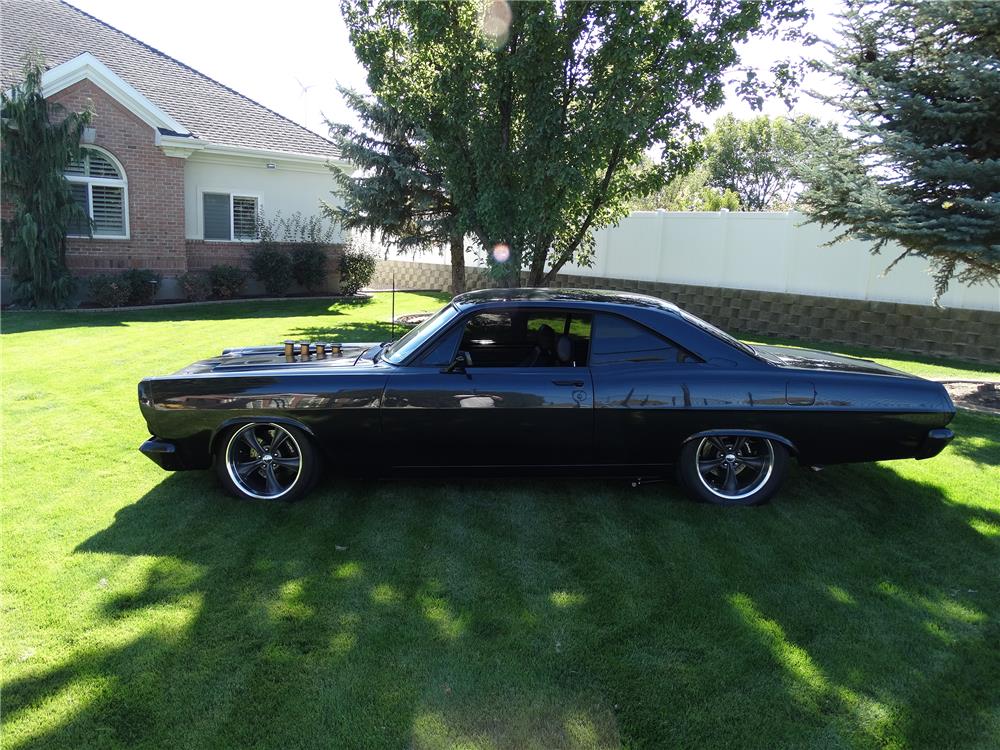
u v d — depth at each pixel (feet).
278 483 14.74
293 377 14.23
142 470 16.47
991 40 24.25
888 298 37.58
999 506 15.08
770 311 42.45
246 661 9.29
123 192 52.26
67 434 19.10
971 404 24.85
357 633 9.95
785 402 13.97
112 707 8.39
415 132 43.98
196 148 54.65
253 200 60.49
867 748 7.91
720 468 14.89
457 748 7.82
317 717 8.27
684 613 10.60
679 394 13.97
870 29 25.49
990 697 8.80
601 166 26.81
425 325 15.72
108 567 11.72
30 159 45.70
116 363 28.89
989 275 26.09
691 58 24.53
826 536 13.41
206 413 14.16
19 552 12.21
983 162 23.98
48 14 60.08
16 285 47.16
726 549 12.77
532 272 30.12
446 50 25.90
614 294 15.89
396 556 12.31
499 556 12.37
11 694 8.57
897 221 23.98
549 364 14.52
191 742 7.86
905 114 24.77
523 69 24.99
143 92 58.65
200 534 13.07
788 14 24.53
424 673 9.11
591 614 10.55
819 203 27.04
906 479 16.79
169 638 9.75
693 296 46.26
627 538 13.16
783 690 8.86
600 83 24.67
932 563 12.39
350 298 61.67
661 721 8.29
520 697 8.67
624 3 23.22
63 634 9.79
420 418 13.98
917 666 9.41
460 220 29.91
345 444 14.20
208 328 40.47
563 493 15.37
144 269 52.44
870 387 14.15
